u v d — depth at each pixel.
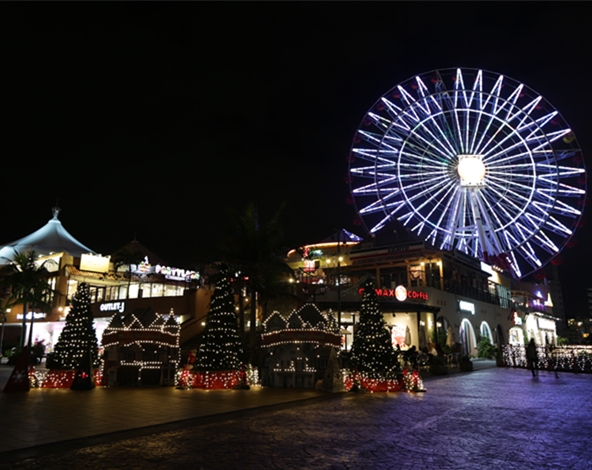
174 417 12.24
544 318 80.19
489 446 9.36
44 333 51.00
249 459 8.25
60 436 9.82
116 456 8.40
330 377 18.95
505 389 20.28
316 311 21.59
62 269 49.62
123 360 21.23
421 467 7.86
